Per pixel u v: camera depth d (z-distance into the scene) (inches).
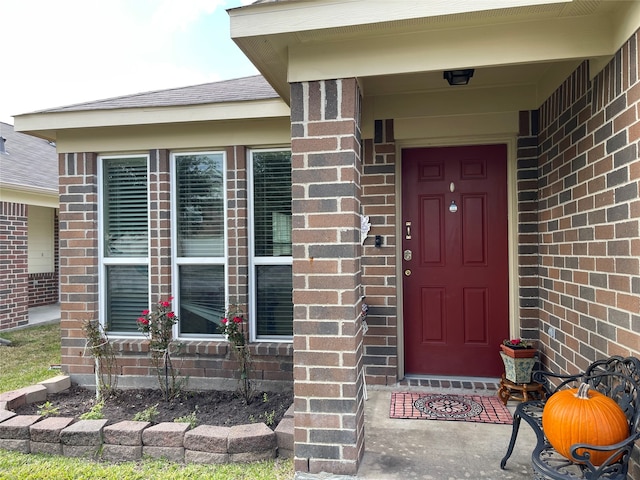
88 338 156.8
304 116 100.2
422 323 158.2
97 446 113.0
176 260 165.3
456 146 155.5
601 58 95.0
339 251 98.3
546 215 135.7
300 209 100.0
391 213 152.6
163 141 162.4
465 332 155.9
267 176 161.9
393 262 152.6
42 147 434.3
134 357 161.9
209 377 157.4
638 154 82.3
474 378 154.6
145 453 111.9
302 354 99.3
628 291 86.7
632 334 85.4
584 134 107.3
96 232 166.9
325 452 98.0
